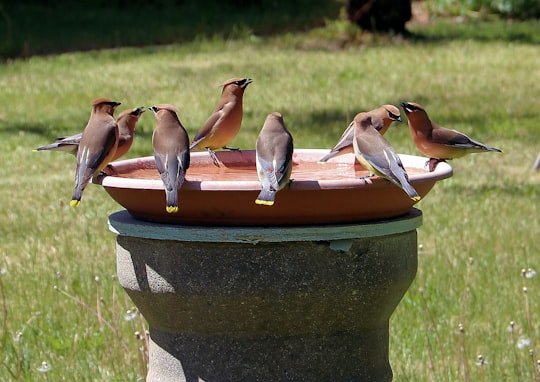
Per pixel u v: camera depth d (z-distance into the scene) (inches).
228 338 238.8
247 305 233.1
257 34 1259.2
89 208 550.9
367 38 1187.9
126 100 880.9
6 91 930.7
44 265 449.1
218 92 911.0
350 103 868.6
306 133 751.1
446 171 249.3
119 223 242.4
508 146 714.8
